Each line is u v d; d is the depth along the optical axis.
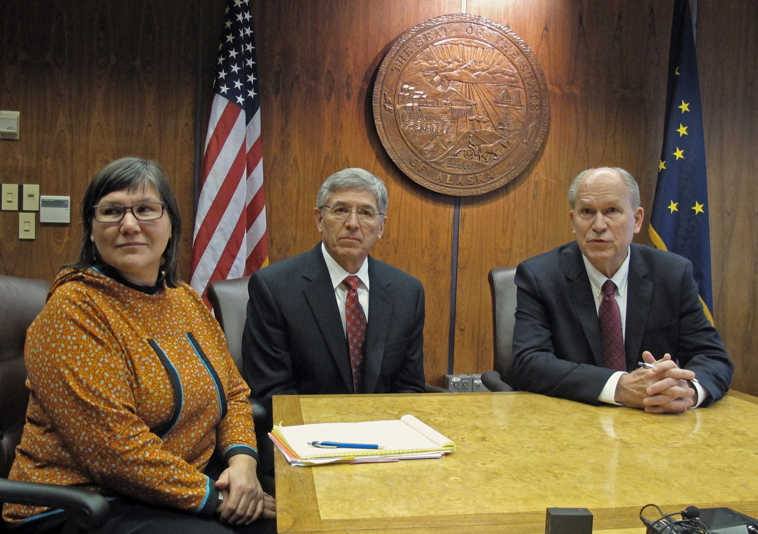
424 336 3.58
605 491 1.16
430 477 1.21
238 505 1.42
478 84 3.51
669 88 3.51
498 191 3.61
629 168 3.70
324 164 3.43
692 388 1.79
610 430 1.54
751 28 3.74
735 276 3.79
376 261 2.33
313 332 2.14
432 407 1.72
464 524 1.01
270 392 2.11
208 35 3.30
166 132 3.29
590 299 2.15
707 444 1.45
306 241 3.44
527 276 2.22
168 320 1.57
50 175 3.20
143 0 3.24
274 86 3.36
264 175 3.38
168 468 1.37
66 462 1.38
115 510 1.36
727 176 3.76
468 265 3.61
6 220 3.17
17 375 1.74
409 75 3.44
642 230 3.74
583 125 3.65
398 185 3.51
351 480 1.19
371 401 1.77
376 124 3.41
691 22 3.46
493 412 1.68
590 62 3.63
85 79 3.21
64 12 3.17
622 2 3.64
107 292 1.46
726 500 1.13
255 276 2.22
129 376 1.42
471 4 3.52
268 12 3.33
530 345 2.07
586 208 2.08
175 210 1.62
